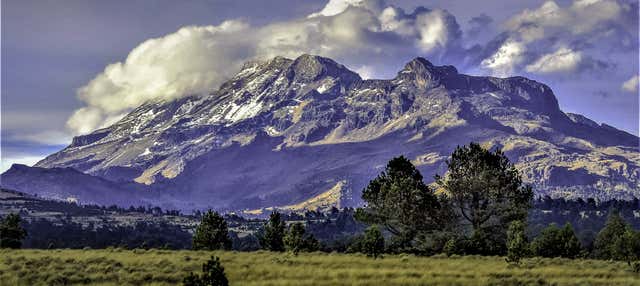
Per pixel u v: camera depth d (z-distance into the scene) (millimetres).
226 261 84375
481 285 62656
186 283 54094
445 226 124812
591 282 66500
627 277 73062
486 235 121438
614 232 154375
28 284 61156
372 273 70125
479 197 129500
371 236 99125
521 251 87125
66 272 67312
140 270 71438
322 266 79688
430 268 78625
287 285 61000
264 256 97062
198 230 152000
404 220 124812
